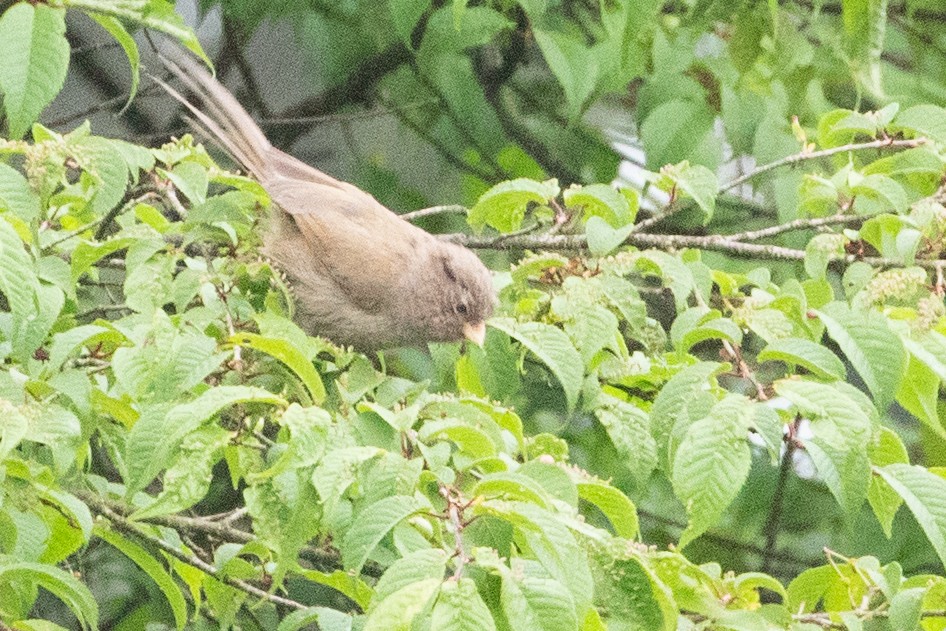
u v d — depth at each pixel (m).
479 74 17.53
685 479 6.91
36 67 7.98
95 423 8.12
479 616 5.76
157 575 8.95
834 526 15.42
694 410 7.36
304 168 11.21
